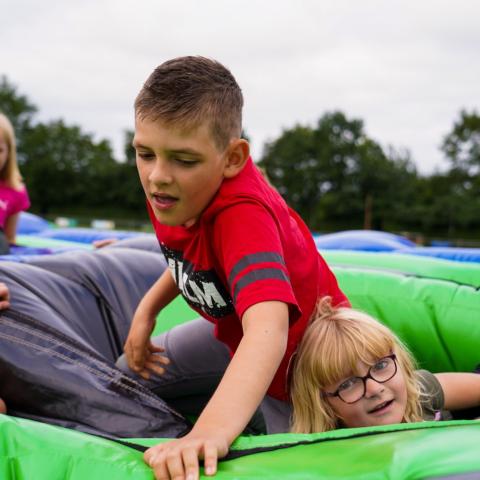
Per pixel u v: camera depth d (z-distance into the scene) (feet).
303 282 5.35
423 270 9.04
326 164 160.04
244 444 3.92
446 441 3.79
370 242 13.65
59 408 5.50
